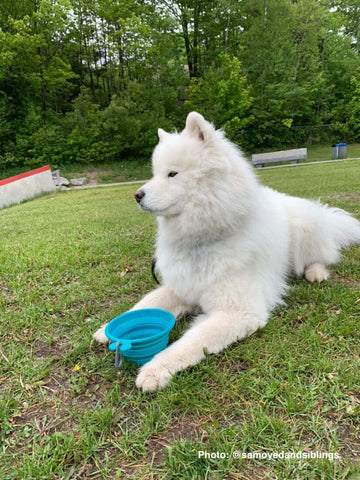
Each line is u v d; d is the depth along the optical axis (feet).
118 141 29.14
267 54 31.35
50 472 1.90
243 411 2.17
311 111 35.45
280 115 33.09
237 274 2.90
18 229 7.95
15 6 28.63
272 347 2.66
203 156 2.83
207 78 30.30
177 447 1.96
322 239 4.07
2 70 26.55
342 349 2.60
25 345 3.00
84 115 29.89
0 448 2.06
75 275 4.47
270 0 30.35
